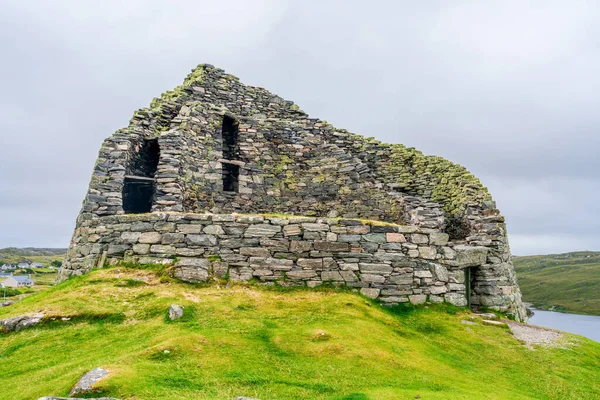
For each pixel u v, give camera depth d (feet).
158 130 67.21
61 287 43.21
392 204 66.64
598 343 40.45
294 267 45.09
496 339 39.04
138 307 36.55
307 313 37.91
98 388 21.66
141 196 65.10
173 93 77.00
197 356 27.22
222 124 73.77
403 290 46.26
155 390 22.25
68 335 31.63
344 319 36.65
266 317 36.32
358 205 69.97
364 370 27.48
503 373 31.73
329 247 46.16
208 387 23.40
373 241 47.11
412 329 39.75
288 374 26.12
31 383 24.12
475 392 26.03
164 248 45.14
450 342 37.37
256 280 44.14
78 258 49.47
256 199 71.77
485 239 56.44
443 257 49.47
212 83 77.97
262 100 81.41
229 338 30.45
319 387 24.56
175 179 58.39
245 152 73.87
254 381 24.66
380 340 33.30
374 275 45.96
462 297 48.75
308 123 77.97
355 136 77.61
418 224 59.36
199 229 45.52
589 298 252.01
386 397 23.17
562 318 181.06
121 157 56.85
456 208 65.46
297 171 75.05
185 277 42.22
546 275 375.04
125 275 43.04
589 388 29.68
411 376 27.53
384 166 75.31
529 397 27.12
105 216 50.34
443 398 23.70
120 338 31.04
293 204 73.20
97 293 38.60
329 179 73.36
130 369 24.14
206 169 66.95
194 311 35.78
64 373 25.16
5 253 496.64
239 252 44.98
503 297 53.42
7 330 32.22
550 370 32.68
